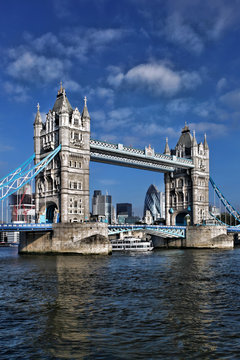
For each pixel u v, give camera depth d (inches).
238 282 1991.9
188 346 1008.2
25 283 1962.4
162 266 2790.4
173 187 6008.9
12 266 2802.7
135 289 1776.6
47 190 4375.0
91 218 4645.7
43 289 1780.3
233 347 999.0
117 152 4702.3
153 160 5162.4
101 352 973.2
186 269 2591.0
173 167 5684.1
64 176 4131.4
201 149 5880.9
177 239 5644.7
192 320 1235.2
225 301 1510.8
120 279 2098.9
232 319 1246.3
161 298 1569.9
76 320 1240.8
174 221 5940.0
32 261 3230.8
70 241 3892.7
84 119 4389.8
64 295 1631.4
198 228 5428.2
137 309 1380.4
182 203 5856.3
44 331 1130.7
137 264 2945.4
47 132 4416.8
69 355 956.0
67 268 2645.2
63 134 4173.2
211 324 1190.9
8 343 1034.1
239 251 4717.0
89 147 4402.1
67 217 4121.6
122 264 2940.5
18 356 948.0
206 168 5940.0
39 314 1315.2
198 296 1610.5
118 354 960.3
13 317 1279.5
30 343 1034.1
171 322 1213.1
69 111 4446.4
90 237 3860.7
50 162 4362.7
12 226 3678.6
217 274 2316.7
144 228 4881.9
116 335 1092.5
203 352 968.9
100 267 2709.2
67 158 4173.2
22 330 1141.1
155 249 5477.4
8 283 1967.3
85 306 1425.9
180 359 930.1
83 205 4279.0
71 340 1055.6
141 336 1083.3
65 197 4116.6
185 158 5846.5
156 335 1091.3
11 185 3934.5
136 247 4960.6
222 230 5452.8
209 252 4539.9
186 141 5925.2
